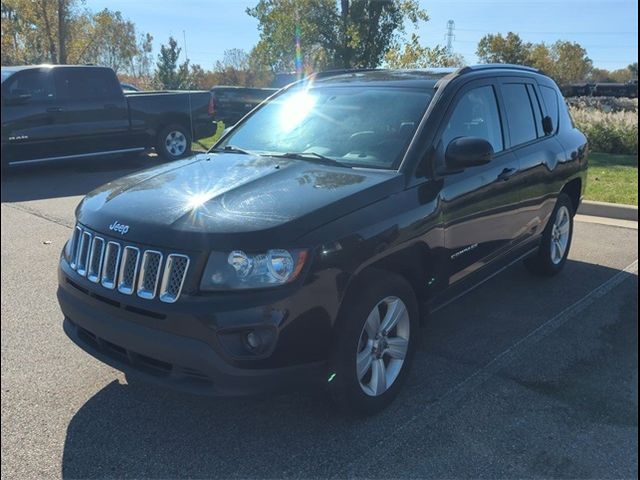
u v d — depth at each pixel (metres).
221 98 21.08
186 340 2.75
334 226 2.95
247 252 2.73
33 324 4.43
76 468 2.85
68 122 11.03
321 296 2.85
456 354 4.05
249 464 2.89
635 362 3.95
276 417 3.27
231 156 4.04
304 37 31.52
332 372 3.00
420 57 16.17
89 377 3.67
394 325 3.35
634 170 11.00
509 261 4.70
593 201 8.10
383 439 3.09
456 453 2.98
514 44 58.25
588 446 3.05
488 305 4.95
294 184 3.28
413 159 3.51
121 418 3.25
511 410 3.37
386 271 3.25
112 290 3.00
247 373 2.72
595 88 51.94
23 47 31.83
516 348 4.14
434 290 3.70
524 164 4.58
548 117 5.30
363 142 3.80
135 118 11.97
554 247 5.54
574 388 3.62
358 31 29.92
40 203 8.77
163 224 2.92
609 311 4.83
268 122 4.50
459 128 3.94
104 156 11.69
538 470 2.86
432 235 3.51
